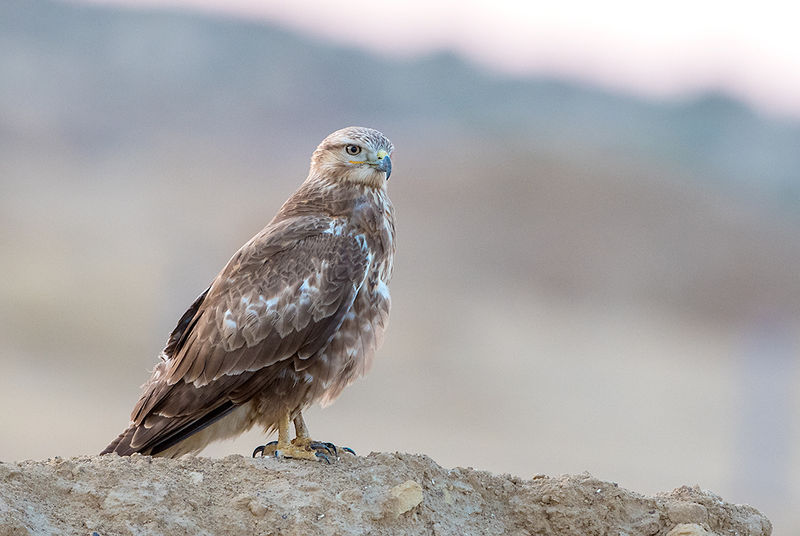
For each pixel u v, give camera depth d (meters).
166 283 46.69
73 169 85.25
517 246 57.31
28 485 7.56
